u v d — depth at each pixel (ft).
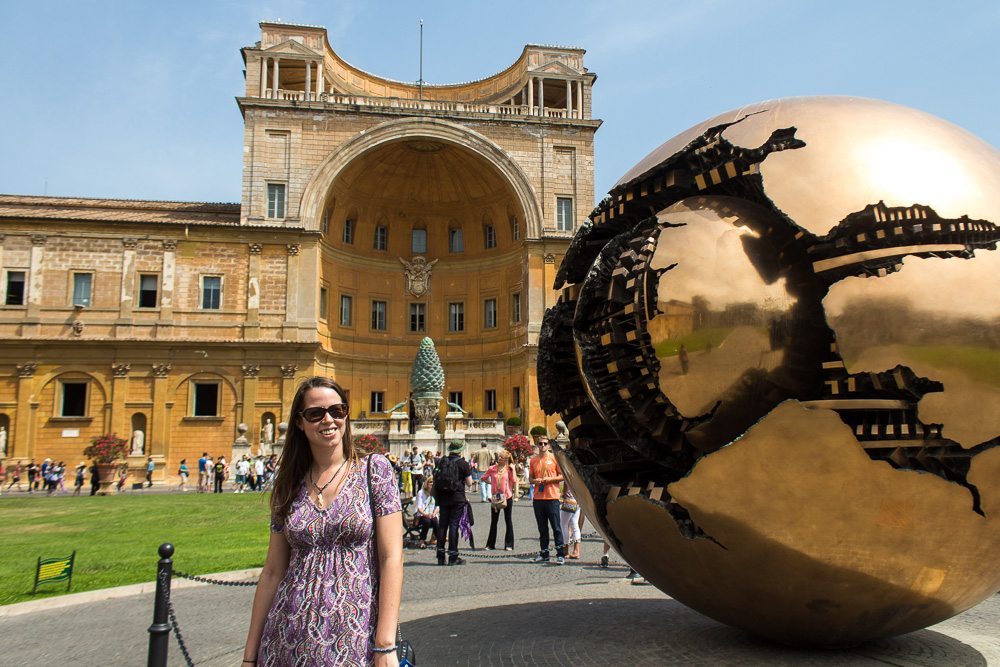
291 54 147.95
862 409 14.58
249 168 142.10
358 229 161.17
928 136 15.84
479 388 160.86
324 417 11.88
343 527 11.37
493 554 46.55
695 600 17.17
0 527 59.62
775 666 16.51
